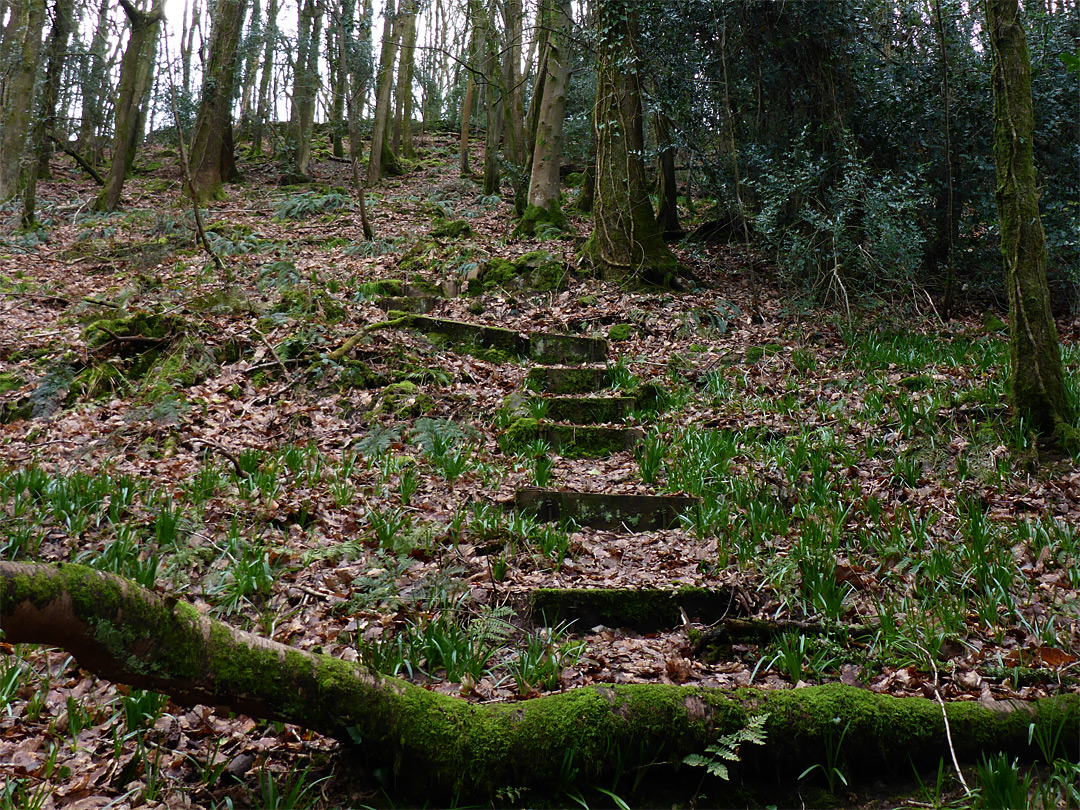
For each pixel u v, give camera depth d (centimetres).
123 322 735
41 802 225
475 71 1550
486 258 1088
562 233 1225
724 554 417
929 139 1030
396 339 761
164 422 573
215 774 244
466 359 767
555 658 322
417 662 308
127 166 2058
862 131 1038
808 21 973
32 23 1425
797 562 396
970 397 622
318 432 605
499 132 1967
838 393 700
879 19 1052
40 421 610
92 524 406
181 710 277
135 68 1544
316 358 714
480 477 531
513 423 627
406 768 238
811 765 256
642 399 701
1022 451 551
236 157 2286
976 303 1027
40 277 1030
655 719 248
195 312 791
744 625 342
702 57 1023
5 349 725
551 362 797
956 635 338
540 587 388
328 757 256
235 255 1138
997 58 578
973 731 265
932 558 399
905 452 564
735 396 716
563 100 1286
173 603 209
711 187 1139
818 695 265
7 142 1418
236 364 705
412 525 436
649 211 1066
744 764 255
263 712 225
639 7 1018
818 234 955
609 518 490
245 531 418
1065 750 265
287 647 233
